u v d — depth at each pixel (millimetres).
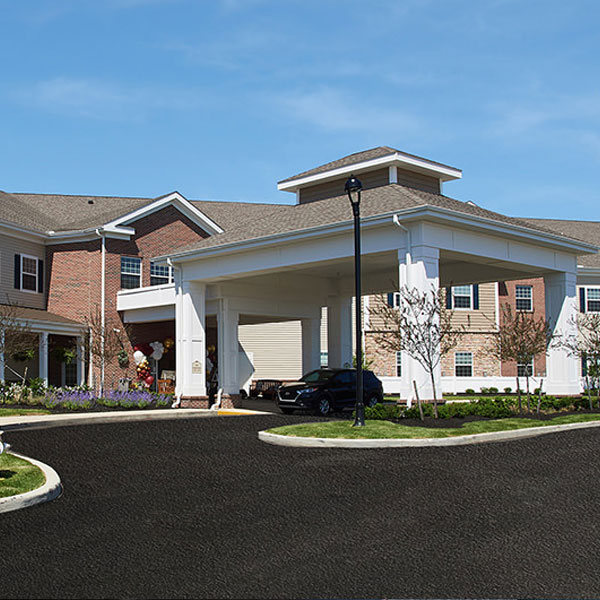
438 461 13125
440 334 17719
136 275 31500
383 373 37281
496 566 7961
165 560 8109
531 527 9367
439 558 8195
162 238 32562
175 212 33156
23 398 23312
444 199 22203
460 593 7211
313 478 11930
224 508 10242
